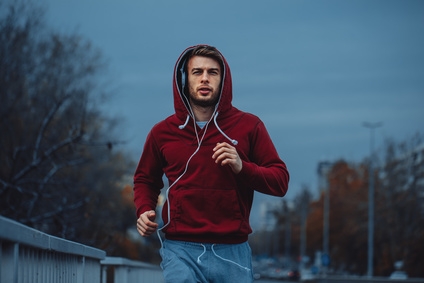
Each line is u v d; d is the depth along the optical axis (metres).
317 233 91.62
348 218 72.38
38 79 25.02
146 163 5.21
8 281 3.72
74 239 13.38
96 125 31.00
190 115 5.00
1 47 22.08
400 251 63.00
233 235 4.93
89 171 29.78
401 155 64.94
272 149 5.11
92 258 6.87
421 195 63.81
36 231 4.14
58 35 26.89
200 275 4.87
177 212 4.93
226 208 4.91
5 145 20.89
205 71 5.03
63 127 22.78
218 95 5.07
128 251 29.22
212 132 4.97
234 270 4.91
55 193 18.91
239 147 4.99
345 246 75.44
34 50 25.16
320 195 97.25
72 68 28.03
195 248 4.92
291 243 130.50
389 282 44.19
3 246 3.67
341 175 87.94
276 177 4.95
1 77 21.72
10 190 17.09
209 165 4.91
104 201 22.09
